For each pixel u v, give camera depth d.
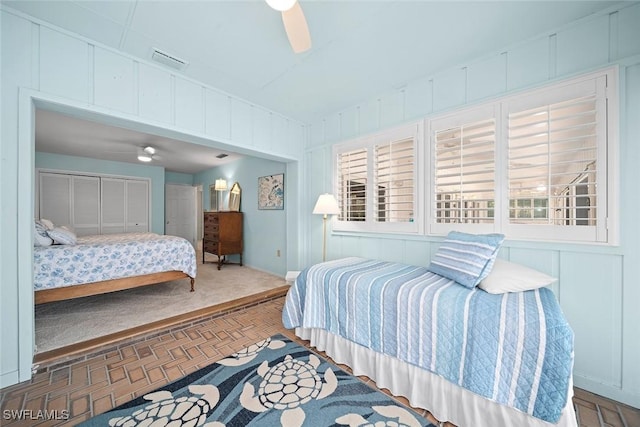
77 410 1.40
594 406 1.47
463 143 2.16
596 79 1.59
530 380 1.14
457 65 2.20
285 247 4.20
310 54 2.08
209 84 2.57
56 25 1.75
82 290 2.62
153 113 2.21
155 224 6.26
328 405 1.45
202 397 1.50
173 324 2.37
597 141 1.58
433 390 1.40
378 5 1.57
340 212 3.06
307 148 3.62
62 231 2.90
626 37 1.52
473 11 1.62
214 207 6.35
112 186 5.74
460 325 1.32
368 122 2.89
